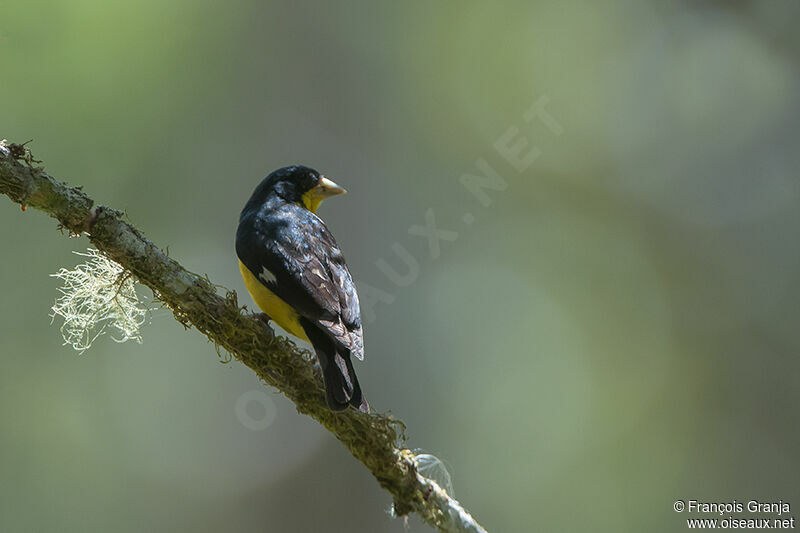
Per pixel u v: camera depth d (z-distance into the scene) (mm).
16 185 5379
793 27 18062
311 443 14398
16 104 14484
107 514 14633
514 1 17266
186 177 15562
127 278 6066
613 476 16109
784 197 17688
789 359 17156
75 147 14812
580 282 17078
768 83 17891
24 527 14312
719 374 17125
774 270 17609
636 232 17469
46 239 14625
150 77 15438
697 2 17969
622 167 17578
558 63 17406
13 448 14547
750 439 16781
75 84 14875
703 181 17812
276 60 16359
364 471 13984
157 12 15477
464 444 15461
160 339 15297
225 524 14422
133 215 15055
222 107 15945
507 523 15359
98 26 15031
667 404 16734
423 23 17047
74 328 6258
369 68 16766
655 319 17219
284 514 14117
